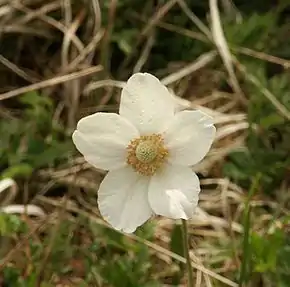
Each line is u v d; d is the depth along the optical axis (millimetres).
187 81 251
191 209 142
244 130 236
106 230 200
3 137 229
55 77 246
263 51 246
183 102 236
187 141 145
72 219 212
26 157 224
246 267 183
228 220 211
